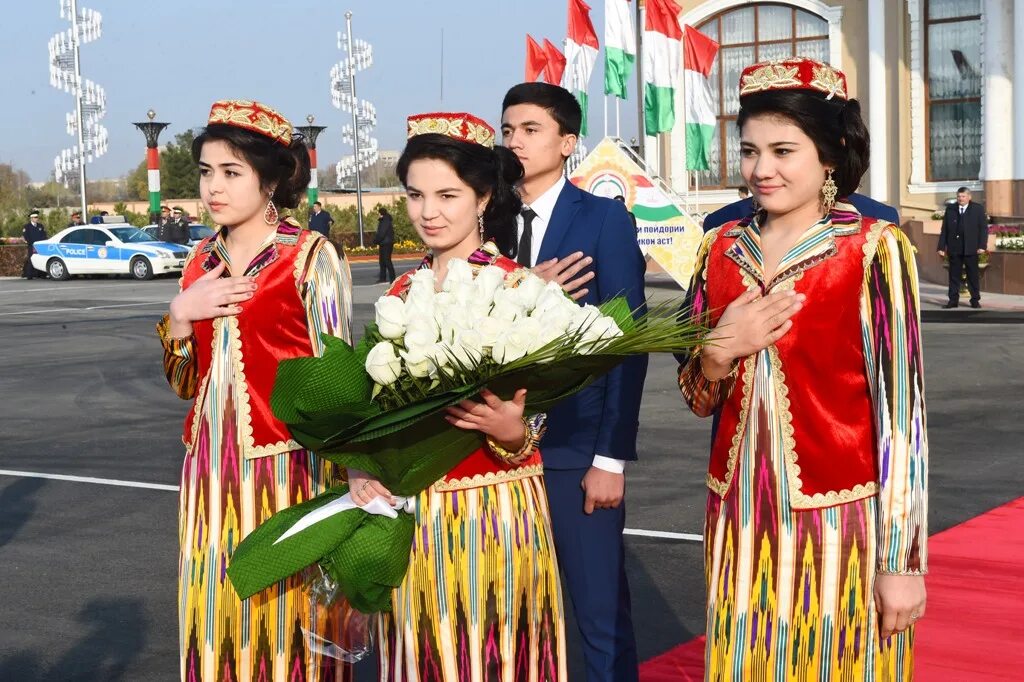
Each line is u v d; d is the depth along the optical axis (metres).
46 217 49.19
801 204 2.72
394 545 2.93
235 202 3.41
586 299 3.75
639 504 6.88
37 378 12.88
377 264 37.19
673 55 20.20
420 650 2.96
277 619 3.36
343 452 2.78
